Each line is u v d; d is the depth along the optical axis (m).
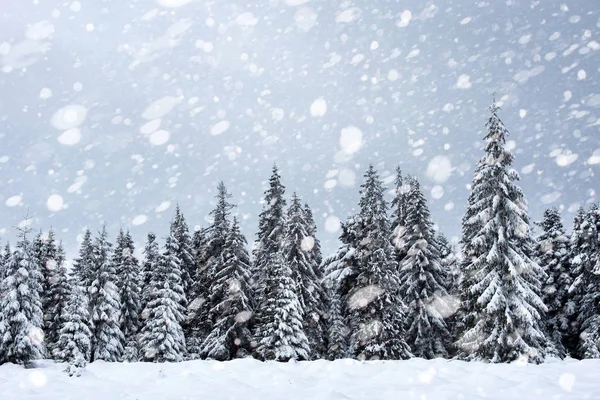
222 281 30.80
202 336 32.69
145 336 30.31
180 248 37.91
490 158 21.30
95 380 13.66
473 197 23.66
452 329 31.72
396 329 26.95
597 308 29.77
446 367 15.30
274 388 12.45
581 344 31.81
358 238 28.98
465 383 12.59
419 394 11.34
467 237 27.11
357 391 11.98
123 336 34.25
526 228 20.34
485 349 20.36
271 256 30.72
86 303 32.28
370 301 26.64
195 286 35.22
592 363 15.23
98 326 33.38
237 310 29.62
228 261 30.28
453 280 33.91
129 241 42.06
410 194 31.41
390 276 27.14
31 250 30.34
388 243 27.91
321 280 32.38
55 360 29.92
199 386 12.64
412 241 30.83
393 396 11.34
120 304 35.88
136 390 12.23
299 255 30.84
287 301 25.66
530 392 11.24
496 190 21.03
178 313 31.14
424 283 30.20
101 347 33.00
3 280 28.55
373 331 26.16
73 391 12.14
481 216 21.16
